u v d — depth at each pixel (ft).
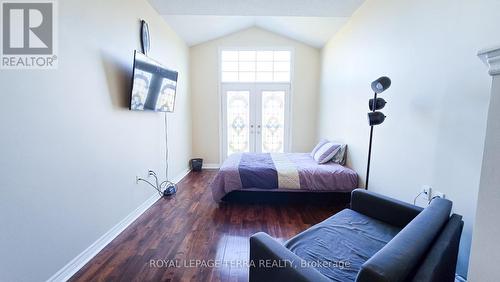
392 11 7.39
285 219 8.76
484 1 4.39
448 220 4.02
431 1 5.70
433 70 5.65
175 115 13.29
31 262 4.76
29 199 4.70
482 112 4.46
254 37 16.35
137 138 9.03
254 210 9.53
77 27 5.90
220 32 15.48
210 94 16.70
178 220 8.63
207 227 8.11
